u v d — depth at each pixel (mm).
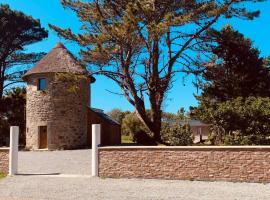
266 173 16203
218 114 26328
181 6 32812
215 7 31797
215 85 35250
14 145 19766
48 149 35812
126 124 58750
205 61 35625
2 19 49656
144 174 17734
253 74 34719
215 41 35969
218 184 16109
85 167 21766
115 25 27906
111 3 34062
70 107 36812
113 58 31469
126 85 34156
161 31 27844
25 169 21703
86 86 38625
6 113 47156
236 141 25344
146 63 34594
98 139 18500
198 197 13641
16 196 14461
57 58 37594
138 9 27875
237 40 35938
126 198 13703
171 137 33031
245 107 25797
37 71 36969
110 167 18172
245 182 16391
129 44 29875
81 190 15305
